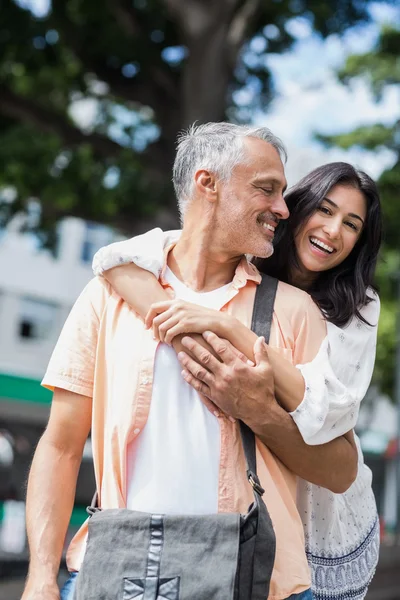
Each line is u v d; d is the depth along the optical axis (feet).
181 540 7.49
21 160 37.01
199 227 8.76
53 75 38.78
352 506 9.45
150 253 8.73
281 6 36.27
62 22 36.37
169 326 8.14
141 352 8.31
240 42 33.32
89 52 37.04
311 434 7.88
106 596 7.41
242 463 8.06
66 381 8.62
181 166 8.96
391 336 60.64
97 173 37.73
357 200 9.63
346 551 9.36
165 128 36.45
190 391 8.19
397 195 40.57
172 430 8.07
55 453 8.61
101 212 37.96
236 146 8.57
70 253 88.99
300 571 7.93
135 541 7.55
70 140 36.32
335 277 9.63
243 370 7.88
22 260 86.48
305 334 8.59
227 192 8.57
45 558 8.17
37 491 8.45
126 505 8.06
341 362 8.69
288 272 9.96
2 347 84.79
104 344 8.61
